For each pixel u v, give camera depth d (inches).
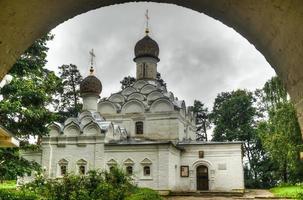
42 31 196.9
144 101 1557.6
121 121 1530.5
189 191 1298.0
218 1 185.8
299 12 150.8
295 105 180.7
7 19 165.9
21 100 700.0
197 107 2468.0
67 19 203.5
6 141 438.0
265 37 185.5
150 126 1486.2
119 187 603.2
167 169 1234.0
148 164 1264.8
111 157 1302.9
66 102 2032.5
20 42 185.9
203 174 1365.7
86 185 547.8
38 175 617.9
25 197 608.7
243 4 175.9
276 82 1295.5
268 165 1862.7
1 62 180.2
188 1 199.2
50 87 788.6
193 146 1392.7
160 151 1261.1
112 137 1387.8
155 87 1572.3
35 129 713.0
